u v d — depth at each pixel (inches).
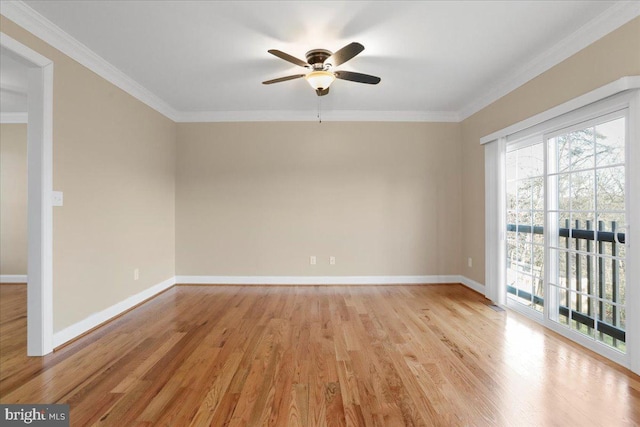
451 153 189.2
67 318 107.2
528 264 138.0
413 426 65.6
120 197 136.9
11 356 96.7
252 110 185.3
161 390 78.1
